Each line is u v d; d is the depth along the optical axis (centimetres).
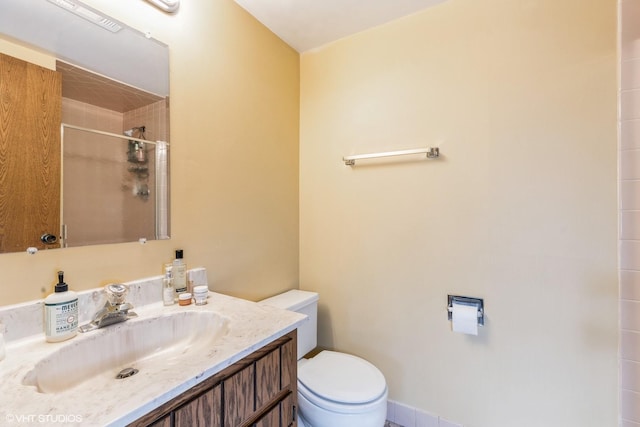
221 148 137
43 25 86
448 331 146
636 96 111
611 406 117
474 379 141
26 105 82
